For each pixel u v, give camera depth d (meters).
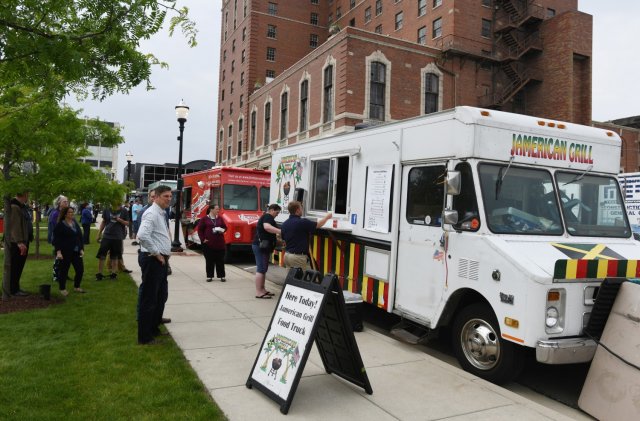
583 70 36.16
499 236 5.32
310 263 8.83
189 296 8.98
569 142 6.07
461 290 5.61
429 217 6.10
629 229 6.26
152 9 5.09
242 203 15.05
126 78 5.26
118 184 8.51
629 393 4.23
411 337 6.11
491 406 4.39
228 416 3.99
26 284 9.36
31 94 7.71
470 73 34.53
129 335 6.18
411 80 31.25
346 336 4.48
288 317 4.50
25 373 4.74
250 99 45.47
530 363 6.33
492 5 36.62
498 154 5.61
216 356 5.51
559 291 4.75
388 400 4.46
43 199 8.62
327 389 4.67
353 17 48.50
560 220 5.77
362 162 7.50
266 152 40.78
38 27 4.81
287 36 49.06
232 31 52.47
